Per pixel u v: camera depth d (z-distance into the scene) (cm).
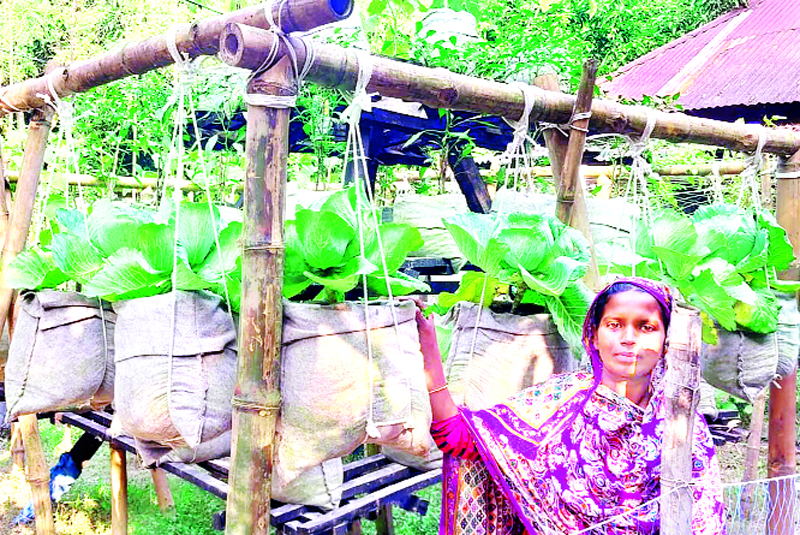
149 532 435
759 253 319
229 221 239
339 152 416
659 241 314
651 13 1521
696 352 174
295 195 291
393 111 353
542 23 400
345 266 202
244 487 188
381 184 546
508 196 327
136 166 464
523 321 246
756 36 1068
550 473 194
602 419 192
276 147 188
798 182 380
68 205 304
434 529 440
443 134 387
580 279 265
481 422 202
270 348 188
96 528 450
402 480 268
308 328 193
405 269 353
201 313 204
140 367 199
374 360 197
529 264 240
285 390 193
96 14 1089
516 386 243
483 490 206
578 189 295
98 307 244
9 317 317
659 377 190
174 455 260
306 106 360
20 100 296
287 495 233
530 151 342
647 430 190
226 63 185
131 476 543
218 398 204
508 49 322
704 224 331
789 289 337
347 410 193
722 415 347
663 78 1078
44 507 373
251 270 188
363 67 207
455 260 364
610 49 1444
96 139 464
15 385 238
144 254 210
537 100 268
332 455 196
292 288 205
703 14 1532
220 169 434
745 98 923
